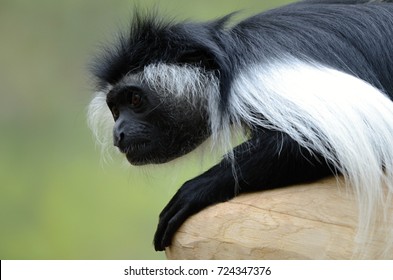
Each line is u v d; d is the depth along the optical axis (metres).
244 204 13.53
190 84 16.09
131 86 16.50
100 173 34.25
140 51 16.59
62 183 34.53
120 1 36.03
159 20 16.91
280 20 15.77
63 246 32.88
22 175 35.00
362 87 14.30
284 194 13.50
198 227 13.75
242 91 15.01
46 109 36.34
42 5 36.75
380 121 14.09
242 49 15.41
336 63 14.83
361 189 13.48
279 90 14.52
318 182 13.86
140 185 33.28
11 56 36.72
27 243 33.22
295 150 14.05
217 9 33.72
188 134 16.58
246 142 14.59
